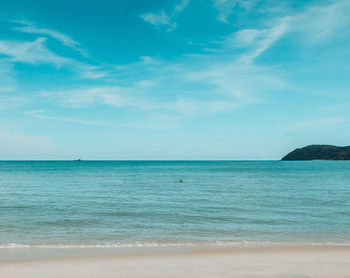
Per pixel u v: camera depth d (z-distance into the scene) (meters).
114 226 17.38
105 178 65.94
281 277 8.89
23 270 9.48
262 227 17.20
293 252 12.09
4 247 12.76
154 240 14.21
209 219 19.50
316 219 19.47
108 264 10.28
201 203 26.91
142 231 16.14
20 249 12.45
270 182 53.72
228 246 13.09
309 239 14.53
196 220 19.19
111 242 13.80
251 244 13.46
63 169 126.25
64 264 10.21
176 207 24.53
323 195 33.19
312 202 27.45
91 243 13.58
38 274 9.11
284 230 16.44
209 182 54.06
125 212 22.06
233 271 9.49
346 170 112.62
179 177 70.31
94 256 11.40
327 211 22.52
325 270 9.62
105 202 27.53
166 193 35.50
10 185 46.41
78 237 14.77
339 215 20.89
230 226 17.44
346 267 9.97
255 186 45.12
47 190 38.75
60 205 25.52
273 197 31.41
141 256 11.42
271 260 10.90
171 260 10.86
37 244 13.35
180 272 9.39
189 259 11.02
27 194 33.97
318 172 96.88
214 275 9.08
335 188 41.94
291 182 53.91
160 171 107.69
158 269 9.70
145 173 92.06
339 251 12.27
